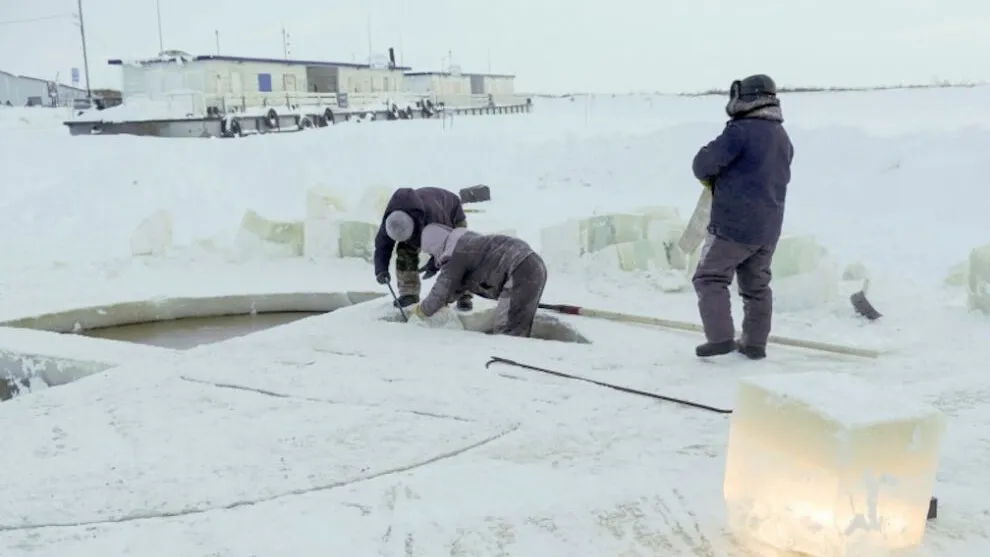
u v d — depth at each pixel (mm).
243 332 6641
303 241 8633
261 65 27328
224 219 11992
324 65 30406
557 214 11797
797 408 2303
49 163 17391
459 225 5938
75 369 4867
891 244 8953
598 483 3082
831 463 2209
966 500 2834
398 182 15734
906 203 11648
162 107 23688
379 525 2775
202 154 15766
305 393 4152
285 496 3029
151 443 3521
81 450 3455
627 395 4141
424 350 4910
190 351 4941
